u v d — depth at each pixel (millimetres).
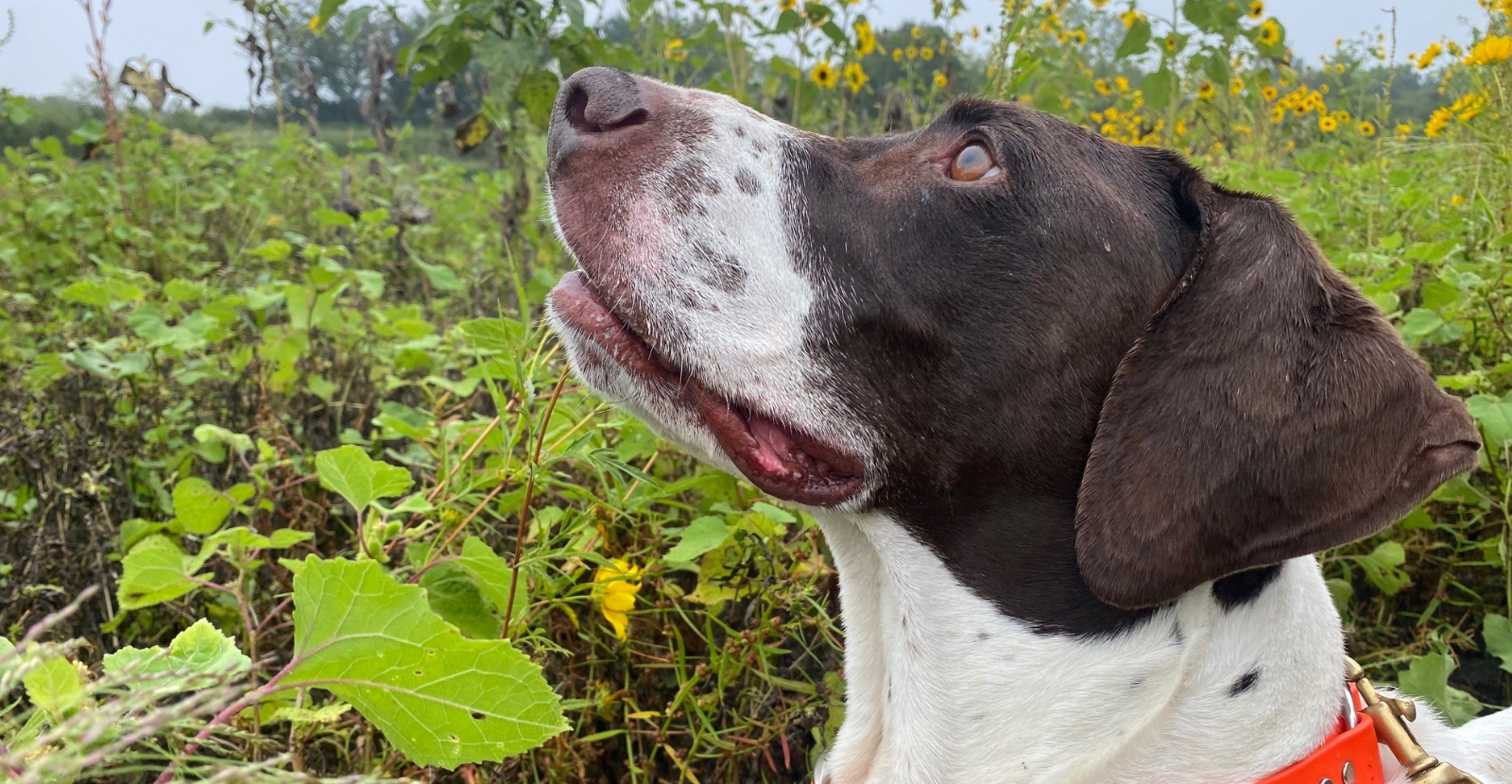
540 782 494
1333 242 980
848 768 459
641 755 523
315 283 751
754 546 518
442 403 718
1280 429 369
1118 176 427
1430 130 1033
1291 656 397
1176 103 1177
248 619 439
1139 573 373
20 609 532
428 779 432
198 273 1060
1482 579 646
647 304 407
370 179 1462
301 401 750
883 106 1195
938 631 425
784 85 1146
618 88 430
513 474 471
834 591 575
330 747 496
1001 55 822
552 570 521
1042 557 415
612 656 536
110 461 627
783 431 419
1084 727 404
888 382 418
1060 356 412
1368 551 651
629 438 553
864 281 417
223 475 680
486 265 1131
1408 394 363
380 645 270
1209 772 391
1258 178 1096
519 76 863
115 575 550
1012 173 418
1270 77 1295
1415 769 390
